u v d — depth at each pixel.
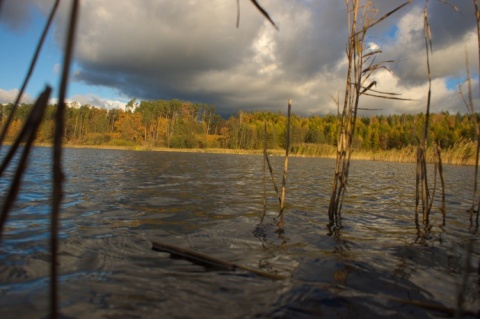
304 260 3.33
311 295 2.53
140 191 7.58
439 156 5.36
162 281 2.71
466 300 2.57
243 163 22.34
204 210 5.67
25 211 5.15
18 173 1.20
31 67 1.31
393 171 18.03
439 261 3.43
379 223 5.15
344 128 5.36
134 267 2.99
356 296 2.54
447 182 12.11
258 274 2.89
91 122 66.06
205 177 11.50
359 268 3.14
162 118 77.19
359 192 8.91
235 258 3.35
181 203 6.25
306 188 9.40
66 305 2.26
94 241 3.70
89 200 6.20
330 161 30.39
